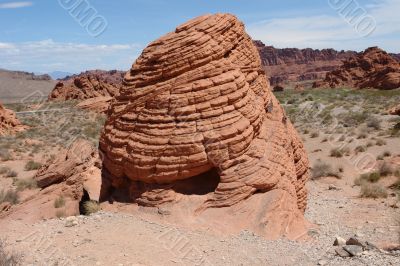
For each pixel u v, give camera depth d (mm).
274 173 12523
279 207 11945
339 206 17797
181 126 12219
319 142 35312
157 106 12625
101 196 13820
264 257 9953
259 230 11359
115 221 11680
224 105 12477
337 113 53094
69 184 15656
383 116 48156
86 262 9070
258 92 14930
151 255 9586
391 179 21812
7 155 34125
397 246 11078
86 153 16641
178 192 12422
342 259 9766
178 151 12047
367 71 110938
